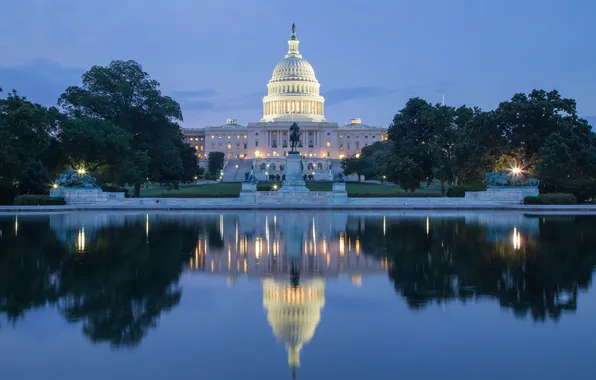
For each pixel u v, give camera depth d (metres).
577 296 18.17
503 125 76.81
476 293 18.70
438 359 12.87
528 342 13.91
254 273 22.39
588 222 44.12
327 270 22.94
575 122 77.94
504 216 52.22
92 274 22.03
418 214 55.84
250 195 72.88
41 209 61.59
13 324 15.45
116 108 96.69
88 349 13.63
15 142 64.19
